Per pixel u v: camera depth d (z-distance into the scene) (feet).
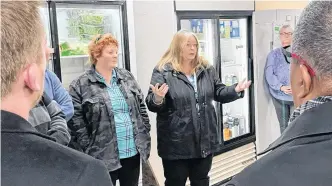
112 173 8.21
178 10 11.00
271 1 13.08
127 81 8.55
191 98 8.45
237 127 13.93
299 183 1.87
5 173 1.87
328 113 2.01
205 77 8.82
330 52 2.03
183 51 8.49
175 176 8.68
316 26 2.08
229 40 13.94
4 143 1.92
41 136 2.11
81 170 2.04
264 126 13.67
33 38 2.06
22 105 2.07
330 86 2.06
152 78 8.61
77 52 9.91
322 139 1.98
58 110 6.06
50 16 8.78
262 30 13.21
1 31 1.94
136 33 10.93
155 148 10.98
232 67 14.12
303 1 13.08
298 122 2.10
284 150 2.03
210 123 8.78
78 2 9.27
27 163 1.93
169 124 8.48
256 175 1.99
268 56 12.75
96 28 10.18
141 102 8.80
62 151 2.08
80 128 7.92
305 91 2.18
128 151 8.26
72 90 8.04
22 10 2.02
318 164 1.89
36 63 2.11
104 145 7.94
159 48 10.98
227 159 12.96
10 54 1.96
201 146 8.59
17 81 2.03
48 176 1.94
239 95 8.66
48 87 6.79
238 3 12.95
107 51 7.99
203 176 8.90
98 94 7.98
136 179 8.66
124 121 8.17
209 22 12.57
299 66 2.20
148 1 10.85
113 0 9.87
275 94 12.64
